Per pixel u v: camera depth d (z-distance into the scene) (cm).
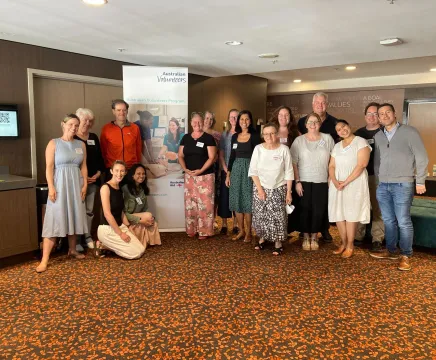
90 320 274
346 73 796
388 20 342
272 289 328
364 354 233
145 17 335
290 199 417
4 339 249
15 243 390
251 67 578
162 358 228
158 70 488
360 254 425
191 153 477
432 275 364
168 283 341
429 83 788
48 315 282
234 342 246
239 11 318
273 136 411
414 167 382
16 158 443
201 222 479
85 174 407
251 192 453
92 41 425
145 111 489
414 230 437
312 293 321
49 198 377
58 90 495
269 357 229
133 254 403
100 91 538
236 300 307
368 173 438
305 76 837
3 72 425
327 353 234
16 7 311
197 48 454
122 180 446
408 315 283
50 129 492
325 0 291
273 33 385
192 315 282
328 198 421
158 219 506
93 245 443
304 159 424
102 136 463
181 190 506
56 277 356
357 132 450
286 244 463
